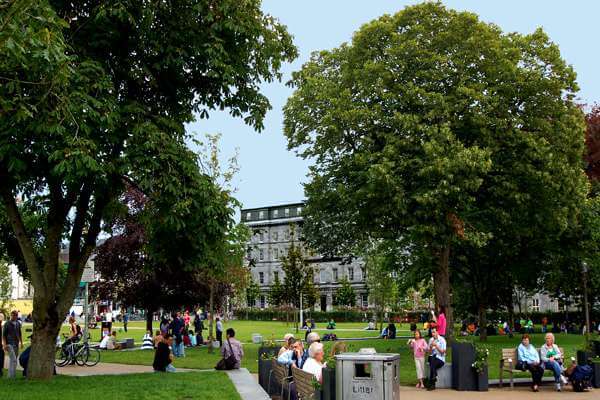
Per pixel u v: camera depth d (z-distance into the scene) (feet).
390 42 100.89
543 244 122.01
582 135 99.76
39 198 60.54
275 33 61.67
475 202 103.09
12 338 62.08
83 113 46.70
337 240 111.04
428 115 91.45
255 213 410.31
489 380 66.90
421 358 64.13
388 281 215.51
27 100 43.80
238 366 67.97
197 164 57.11
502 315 195.72
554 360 62.59
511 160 96.02
